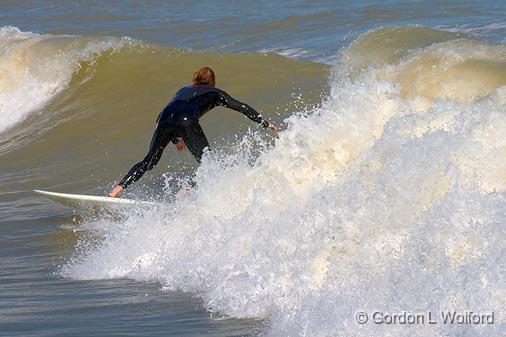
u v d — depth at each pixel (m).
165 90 51.12
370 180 22.34
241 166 26.91
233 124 42.34
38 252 29.53
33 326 20.36
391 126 24.11
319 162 25.50
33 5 110.00
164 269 24.61
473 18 73.31
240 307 20.38
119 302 22.09
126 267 25.55
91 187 39.41
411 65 40.09
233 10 94.31
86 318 20.81
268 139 39.59
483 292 17.25
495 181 21.03
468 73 37.34
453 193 20.25
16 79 56.47
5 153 48.50
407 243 19.86
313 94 45.12
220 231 24.39
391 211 21.00
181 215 26.72
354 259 20.34
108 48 55.19
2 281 25.78
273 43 72.19
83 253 28.50
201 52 53.75
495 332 16.12
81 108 51.69
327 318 18.17
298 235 21.89
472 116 22.95
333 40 69.06
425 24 73.06
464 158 21.61
